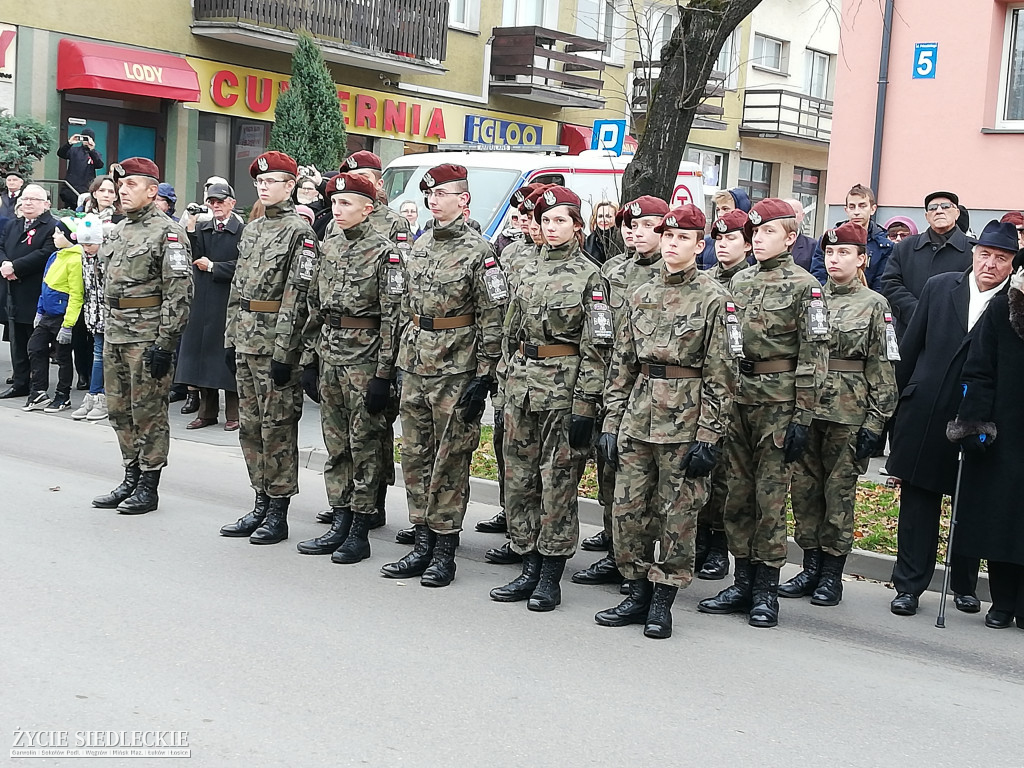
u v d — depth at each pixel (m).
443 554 6.46
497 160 13.05
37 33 16.66
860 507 8.36
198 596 5.88
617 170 13.35
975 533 6.20
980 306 6.46
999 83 14.88
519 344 6.22
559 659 5.33
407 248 6.90
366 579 6.43
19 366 11.80
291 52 19.88
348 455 6.89
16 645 5.00
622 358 5.84
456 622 5.78
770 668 5.42
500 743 4.32
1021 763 4.48
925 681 5.39
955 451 6.34
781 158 29.84
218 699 4.56
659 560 5.81
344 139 19.11
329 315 6.71
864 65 15.56
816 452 6.66
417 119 22.16
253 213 10.45
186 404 11.45
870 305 6.51
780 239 6.21
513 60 23.11
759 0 9.17
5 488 7.95
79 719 4.30
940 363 6.45
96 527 7.10
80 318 11.76
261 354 6.98
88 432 10.27
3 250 11.69
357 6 20.08
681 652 5.57
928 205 8.57
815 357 6.05
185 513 7.64
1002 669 5.66
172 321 7.37
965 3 14.76
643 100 11.70
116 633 5.24
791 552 7.55
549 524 6.10
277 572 6.42
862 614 6.48
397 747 4.22
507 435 6.24
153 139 18.44
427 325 6.36
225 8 18.36
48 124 16.14
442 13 21.62
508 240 11.30
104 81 16.77
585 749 4.31
